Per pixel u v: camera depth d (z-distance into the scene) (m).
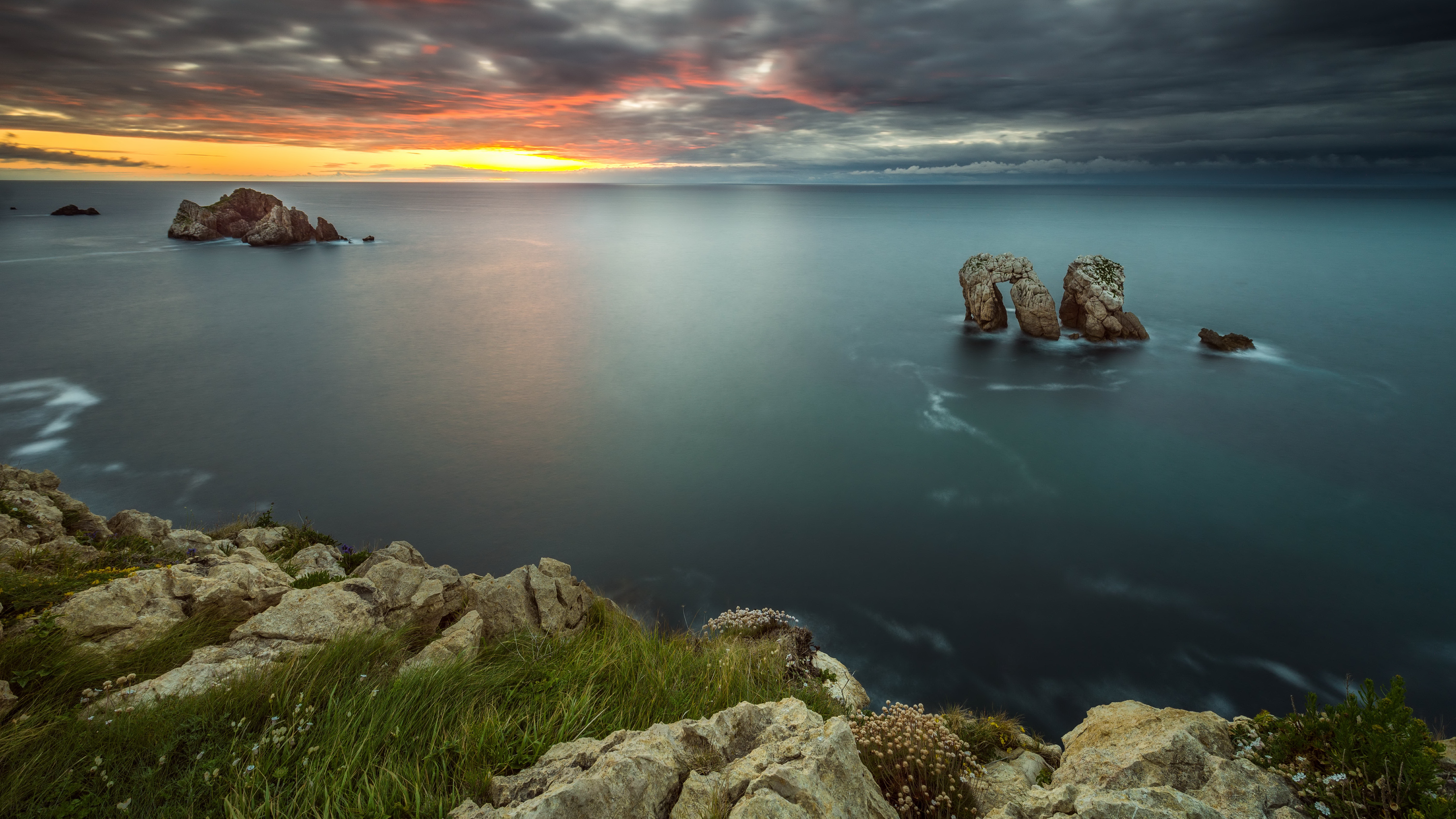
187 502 42.34
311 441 52.22
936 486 44.31
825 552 36.41
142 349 79.25
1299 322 84.12
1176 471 45.88
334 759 4.61
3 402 59.53
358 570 11.48
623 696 6.13
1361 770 5.29
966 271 82.44
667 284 129.12
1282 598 32.19
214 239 183.62
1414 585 33.28
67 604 6.93
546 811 3.95
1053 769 7.54
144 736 4.80
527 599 10.19
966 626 29.84
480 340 86.00
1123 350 72.75
